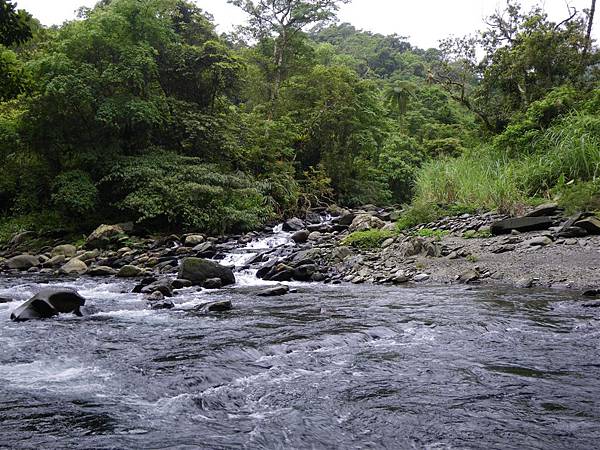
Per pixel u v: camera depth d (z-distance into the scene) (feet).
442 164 58.65
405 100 128.57
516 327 20.07
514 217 41.47
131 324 21.75
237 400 12.96
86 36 58.29
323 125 92.17
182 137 68.03
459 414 11.84
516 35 82.23
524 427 11.10
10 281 37.93
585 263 30.66
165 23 68.13
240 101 108.47
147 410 12.39
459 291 28.40
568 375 14.48
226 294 30.14
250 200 65.21
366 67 217.36
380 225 53.36
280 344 17.87
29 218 61.05
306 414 12.00
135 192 58.03
